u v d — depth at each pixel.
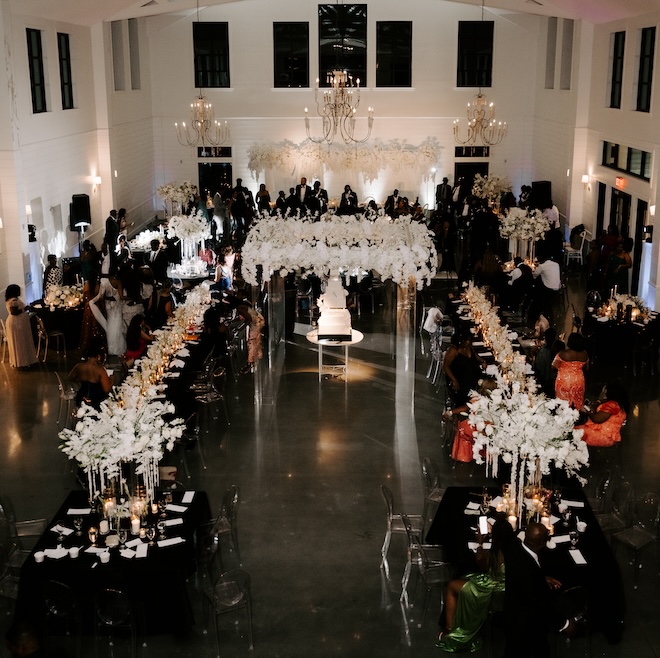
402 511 9.62
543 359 12.15
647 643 7.39
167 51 27.31
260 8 26.98
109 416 7.84
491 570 6.92
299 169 27.69
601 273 18.00
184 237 17.94
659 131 17.05
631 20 19.05
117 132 23.25
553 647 6.99
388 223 12.03
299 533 9.20
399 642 7.39
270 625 7.63
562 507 7.94
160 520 7.90
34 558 7.40
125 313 14.65
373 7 26.98
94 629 7.21
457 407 11.05
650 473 10.59
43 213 18.20
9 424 12.21
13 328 14.51
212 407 12.39
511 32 27.12
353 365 14.73
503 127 27.36
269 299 12.59
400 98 27.61
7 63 15.91
